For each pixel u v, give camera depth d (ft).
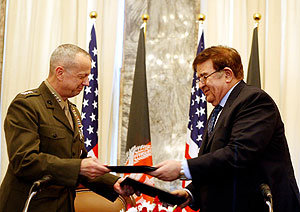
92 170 7.81
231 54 8.40
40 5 17.25
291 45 16.07
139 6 17.19
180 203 7.90
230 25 16.74
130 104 16.05
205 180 7.60
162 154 16.31
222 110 8.14
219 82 8.33
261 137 7.38
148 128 14.83
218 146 7.75
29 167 7.80
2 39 17.11
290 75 15.89
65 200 8.52
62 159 7.97
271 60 15.96
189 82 16.60
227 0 16.84
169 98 16.56
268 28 16.20
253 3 16.63
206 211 7.64
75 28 17.12
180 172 7.48
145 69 15.24
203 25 16.93
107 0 17.34
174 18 16.98
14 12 17.10
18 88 16.69
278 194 7.42
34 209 8.04
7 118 8.36
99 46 16.87
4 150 16.17
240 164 7.33
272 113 7.68
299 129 15.58
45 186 7.93
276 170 7.53
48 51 17.06
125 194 9.24
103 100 16.67
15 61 16.81
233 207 7.43
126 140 15.74
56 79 8.91
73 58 8.86
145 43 16.37
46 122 8.45
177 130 16.38
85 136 14.88
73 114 9.39
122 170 7.75
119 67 17.34
